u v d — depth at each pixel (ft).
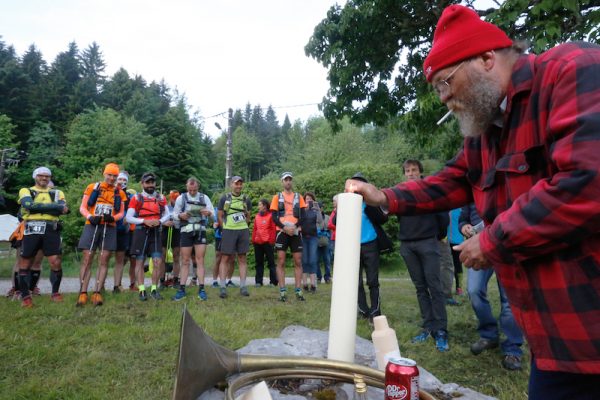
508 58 3.96
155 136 137.39
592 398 3.58
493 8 18.65
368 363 6.72
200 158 142.41
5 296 20.38
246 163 192.34
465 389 6.38
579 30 13.97
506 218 3.44
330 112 26.89
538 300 3.57
